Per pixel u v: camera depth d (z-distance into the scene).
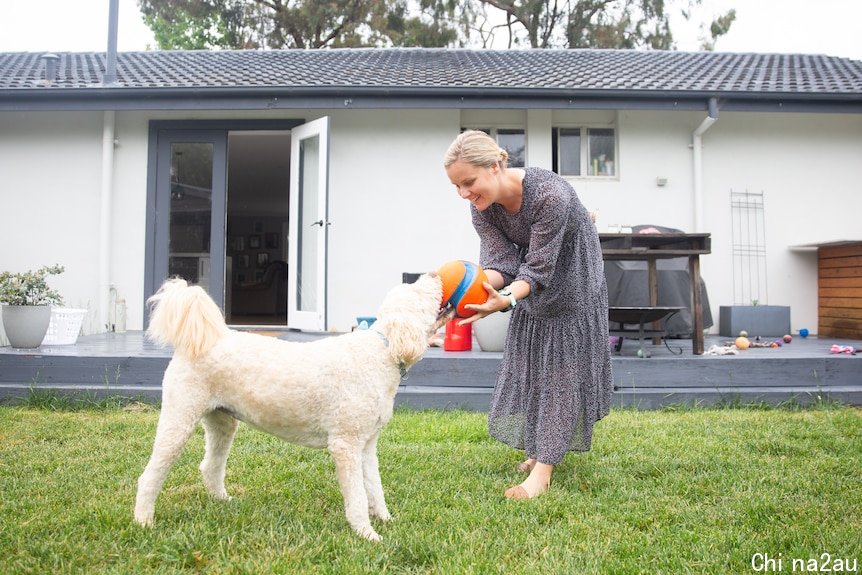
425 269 7.92
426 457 3.34
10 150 7.82
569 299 2.85
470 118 8.16
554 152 8.29
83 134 7.84
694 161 8.05
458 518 2.40
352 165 7.95
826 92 7.35
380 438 3.77
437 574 1.92
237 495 2.70
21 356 4.97
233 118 7.93
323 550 2.07
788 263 8.15
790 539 2.21
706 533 2.28
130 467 3.06
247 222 17.78
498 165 2.58
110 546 2.09
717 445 3.59
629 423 4.21
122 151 7.87
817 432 3.89
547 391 2.88
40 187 7.82
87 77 7.89
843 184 8.20
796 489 2.79
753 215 8.15
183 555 2.02
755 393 4.92
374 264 7.93
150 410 4.63
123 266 7.82
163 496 2.62
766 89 7.43
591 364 2.93
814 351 5.78
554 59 10.02
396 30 15.92
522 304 2.98
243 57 9.89
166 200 7.85
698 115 8.09
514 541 2.19
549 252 2.62
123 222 7.84
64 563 1.97
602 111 8.17
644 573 1.95
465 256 7.95
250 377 2.18
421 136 7.98
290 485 2.80
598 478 2.97
